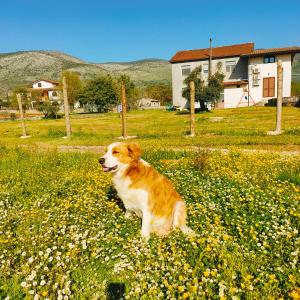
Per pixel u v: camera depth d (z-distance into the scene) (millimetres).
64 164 5336
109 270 1952
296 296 1604
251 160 4820
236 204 2764
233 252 2020
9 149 6859
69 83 44625
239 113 18641
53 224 2445
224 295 1632
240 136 8656
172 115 21141
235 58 27438
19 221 2633
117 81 38312
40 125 18031
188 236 2213
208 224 2385
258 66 25594
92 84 37656
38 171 4578
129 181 2443
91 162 5234
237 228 2324
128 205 2549
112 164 2406
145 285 1724
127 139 9367
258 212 2639
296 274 1813
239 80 27266
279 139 7594
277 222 2486
